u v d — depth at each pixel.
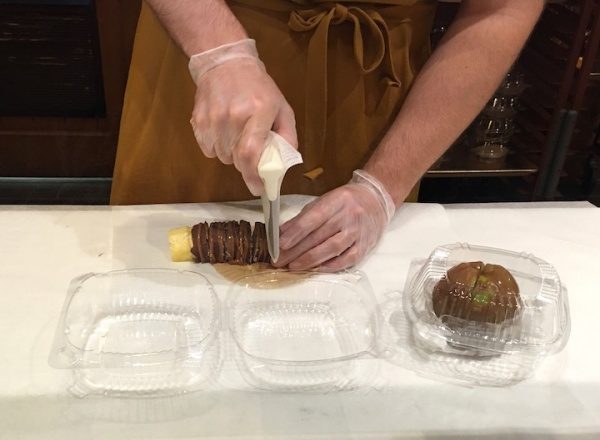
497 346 0.67
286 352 0.66
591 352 0.69
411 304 0.72
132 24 1.78
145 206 0.90
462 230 0.88
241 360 0.65
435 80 0.84
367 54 0.88
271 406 0.60
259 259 0.77
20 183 1.97
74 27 1.81
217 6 0.74
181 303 0.71
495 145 1.69
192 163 0.93
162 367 0.63
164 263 0.78
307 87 0.88
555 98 1.56
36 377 0.61
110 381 0.61
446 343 0.67
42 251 0.79
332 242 0.76
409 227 0.87
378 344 0.67
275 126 0.69
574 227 0.91
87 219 0.85
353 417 0.59
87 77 1.88
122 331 0.67
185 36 0.73
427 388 0.63
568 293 0.77
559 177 1.70
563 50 1.54
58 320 0.68
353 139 0.94
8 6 1.77
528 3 0.83
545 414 0.61
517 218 0.92
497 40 0.82
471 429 0.59
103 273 0.75
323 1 0.82
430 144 0.84
